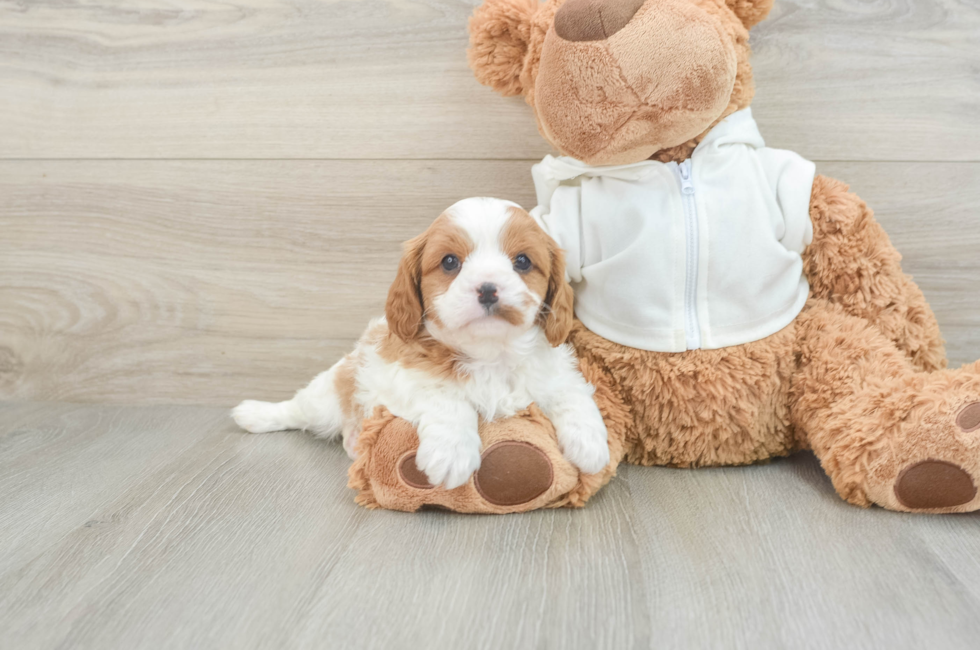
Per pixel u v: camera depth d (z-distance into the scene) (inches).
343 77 70.4
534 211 61.6
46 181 75.0
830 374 53.2
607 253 56.7
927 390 47.4
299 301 74.3
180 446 65.4
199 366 76.5
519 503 49.3
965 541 43.4
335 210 72.5
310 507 51.6
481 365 51.8
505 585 40.0
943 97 65.1
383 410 52.2
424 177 71.1
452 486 46.9
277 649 34.8
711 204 54.4
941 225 66.7
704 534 45.6
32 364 78.5
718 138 55.3
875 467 47.1
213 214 73.7
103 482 56.7
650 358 55.6
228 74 71.5
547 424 51.4
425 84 69.7
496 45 58.5
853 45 65.1
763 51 65.7
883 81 65.4
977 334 67.7
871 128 66.1
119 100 73.0
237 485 55.8
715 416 55.7
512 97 68.9
